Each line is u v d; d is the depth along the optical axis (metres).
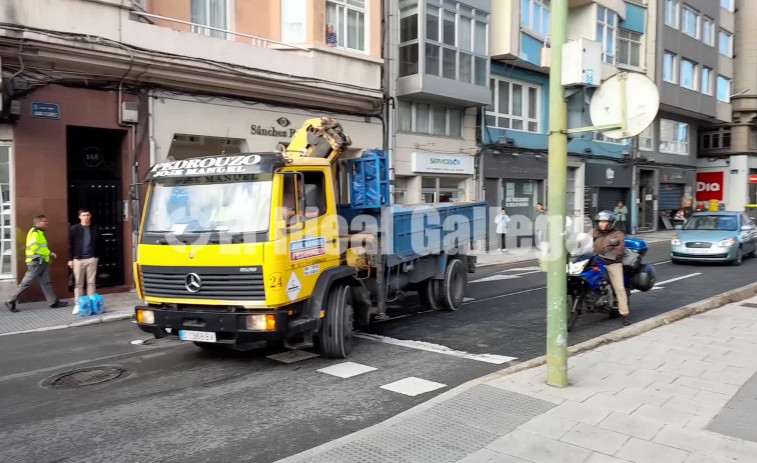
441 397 5.24
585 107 5.49
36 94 10.72
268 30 14.85
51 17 10.45
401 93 17.95
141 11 12.09
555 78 5.28
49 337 8.46
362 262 7.82
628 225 29.70
